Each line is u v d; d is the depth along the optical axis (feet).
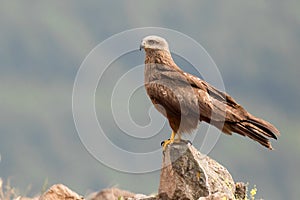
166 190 42.65
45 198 41.42
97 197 42.37
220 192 41.22
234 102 45.98
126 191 44.21
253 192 43.50
